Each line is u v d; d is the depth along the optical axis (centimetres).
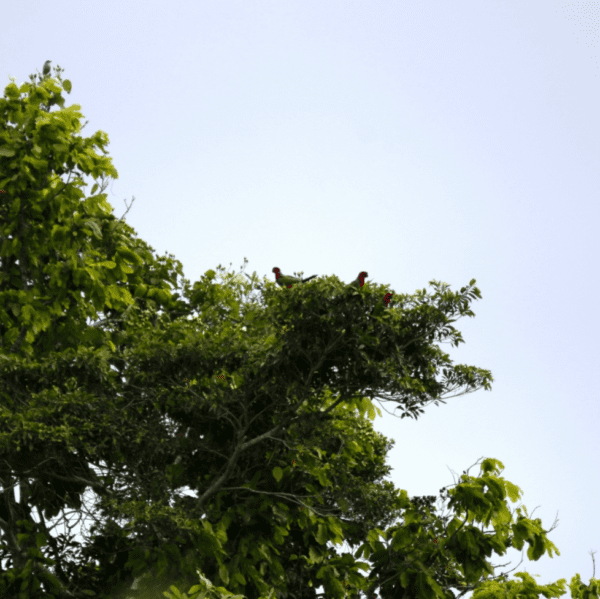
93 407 981
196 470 1086
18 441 904
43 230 1092
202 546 971
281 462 1046
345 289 933
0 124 1081
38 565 1006
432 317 945
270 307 973
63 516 1048
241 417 1042
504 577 1051
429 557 1073
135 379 1047
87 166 1090
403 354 960
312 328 947
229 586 1019
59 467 1016
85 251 1076
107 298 1085
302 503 1031
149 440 1021
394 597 1080
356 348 940
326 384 993
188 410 1045
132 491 990
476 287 956
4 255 1095
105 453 1020
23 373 1005
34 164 1059
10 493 1077
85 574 1062
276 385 1008
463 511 1058
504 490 1030
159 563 944
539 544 1038
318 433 1022
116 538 1030
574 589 1063
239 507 1040
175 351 1025
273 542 1076
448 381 989
